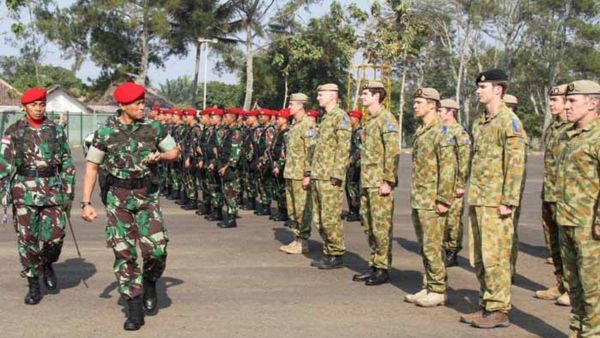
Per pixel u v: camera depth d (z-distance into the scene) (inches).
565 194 216.1
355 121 531.8
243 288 305.4
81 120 1882.4
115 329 243.1
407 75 2509.8
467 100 2257.6
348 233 472.1
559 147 284.7
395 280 325.1
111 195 244.1
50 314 261.0
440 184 268.2
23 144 276.7
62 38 1780.3
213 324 250.4
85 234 434.9
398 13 1705.2
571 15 2199.8
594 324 213.3
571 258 220.5
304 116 390.6
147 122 246.5
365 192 313.7
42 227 281.4
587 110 212.8
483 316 252.2
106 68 1881.2
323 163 341.7
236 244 413.4
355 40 1802.4
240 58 2005.4
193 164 565.0
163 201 640.4
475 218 249.4
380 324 253.4
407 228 493.7
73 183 290.4
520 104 2477.9
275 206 604.1
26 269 275.1
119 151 241.3
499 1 2148.1
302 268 349.1
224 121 503.2
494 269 246.5
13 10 768.9
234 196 482.0
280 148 509.0
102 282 310.7
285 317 260.7
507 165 241.0
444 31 2267.5
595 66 2209.6
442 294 280.4
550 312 273.3
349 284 315.9
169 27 1763.0
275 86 2071.9
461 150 333.4
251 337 235.6
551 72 2236.7
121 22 1820.9
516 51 2220.7
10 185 277.9
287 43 1977.1
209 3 1838.1
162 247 248.2
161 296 289.4
